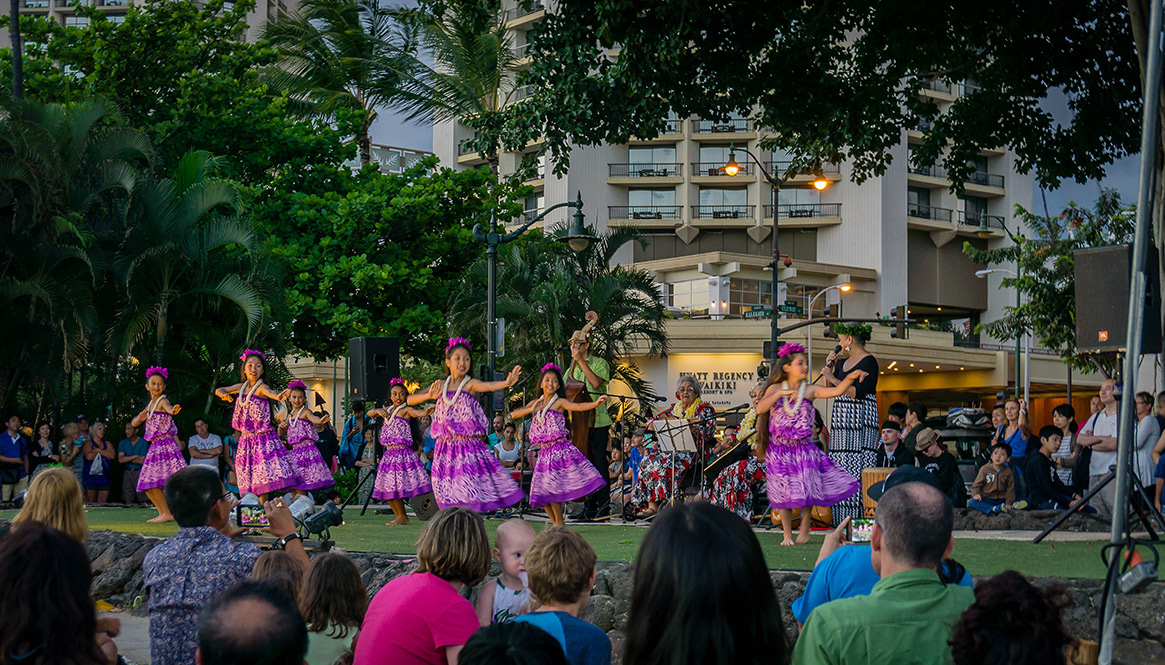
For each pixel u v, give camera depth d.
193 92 23.33
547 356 25.50
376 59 30.88
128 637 7.56
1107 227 29.94
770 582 2.67
